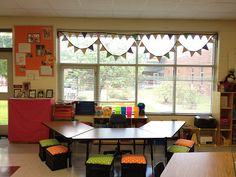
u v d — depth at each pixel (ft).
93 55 18.02
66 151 12.35
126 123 14.94
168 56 17.85
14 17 17.17
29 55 17.38
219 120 16.60
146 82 18.20
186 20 17.52
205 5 14.08
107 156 11.27
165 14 16.25
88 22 17.40
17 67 17.39
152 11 15.55
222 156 7.62
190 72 18.11
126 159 10.55
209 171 6.35
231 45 17.62
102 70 18.11
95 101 18.16
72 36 17.71
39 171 11.82
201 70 18.12
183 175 6.05
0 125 18.07
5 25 17.20
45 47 17.38
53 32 17.31
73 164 12.91
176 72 18.08
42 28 17.29
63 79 18.13
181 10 15.23
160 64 18.06
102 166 10.32
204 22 17.54
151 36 17.75
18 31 17.25
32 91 17.46
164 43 17.87
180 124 13.89
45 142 13.50
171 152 11.18
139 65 18.04
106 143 17.07
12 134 16.39
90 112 17.58
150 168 12.41
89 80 18.17
